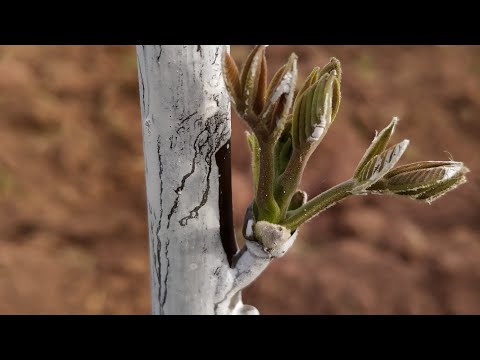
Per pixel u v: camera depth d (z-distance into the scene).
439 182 0.23
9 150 1.19
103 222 1.09
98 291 0.99
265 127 0.22
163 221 0.25
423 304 0.94
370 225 1.05
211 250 0.26
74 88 1.32
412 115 1.31
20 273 0.98
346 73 1.36
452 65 1.42
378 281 0.95
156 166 0.24
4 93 1.28
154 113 0.23
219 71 0.23
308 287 0.94
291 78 0.21
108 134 1.25
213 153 0.24
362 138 1.23
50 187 1.14
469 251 1.02
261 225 0.24
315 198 0.24
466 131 1.30
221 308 0.27
